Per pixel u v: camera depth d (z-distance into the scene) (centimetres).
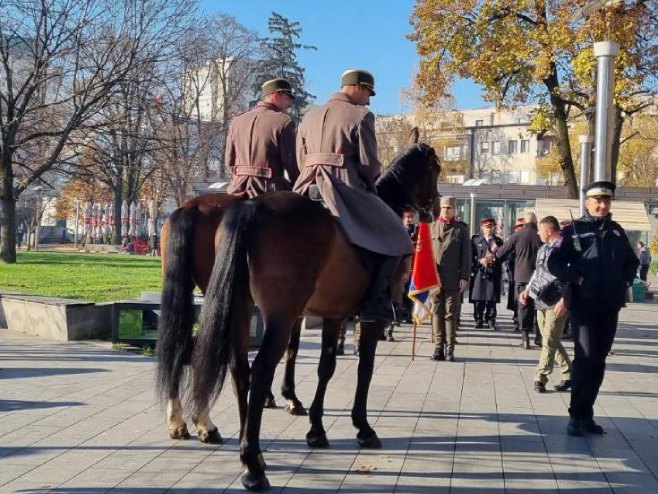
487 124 8044
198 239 618
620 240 714
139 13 2505
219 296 533
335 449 651
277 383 928
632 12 2092
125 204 4609
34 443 642
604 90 1228
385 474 587
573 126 4612
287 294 550
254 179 689
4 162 2614
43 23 2480
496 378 1011
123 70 2508
